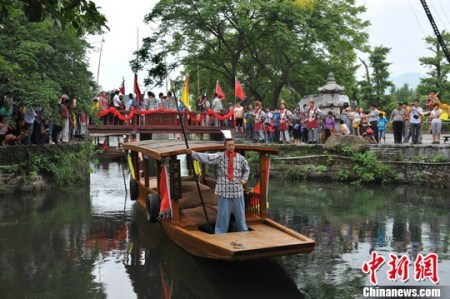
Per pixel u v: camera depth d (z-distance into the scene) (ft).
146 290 23.29
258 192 29.84
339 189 53.47
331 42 87.30
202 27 87.25
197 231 26.63
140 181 42.06
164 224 31.07
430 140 64.95
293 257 28.07
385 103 115.14
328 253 28.94
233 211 27.94
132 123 69.46
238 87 68.69
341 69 93.09
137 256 28.63
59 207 42.98
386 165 55.98
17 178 47.85
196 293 22.80
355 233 33.63
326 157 60.59
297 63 91.97
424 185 52.80
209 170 55.72
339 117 65.77
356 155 57.52
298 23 82.84
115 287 23.66
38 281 24.43
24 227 35.60
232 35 93.45
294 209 42.34
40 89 45.65
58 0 16.69
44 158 50.47
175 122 70.49
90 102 57.57
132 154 42.65
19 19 50.24
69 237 32.89
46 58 52.95
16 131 50.60
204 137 111.14
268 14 82.69
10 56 47.09
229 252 22.36
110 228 35.47
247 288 23.32
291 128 69.41
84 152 59.67
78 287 23.63
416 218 38.04
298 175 62.59
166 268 26.43
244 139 70.08
